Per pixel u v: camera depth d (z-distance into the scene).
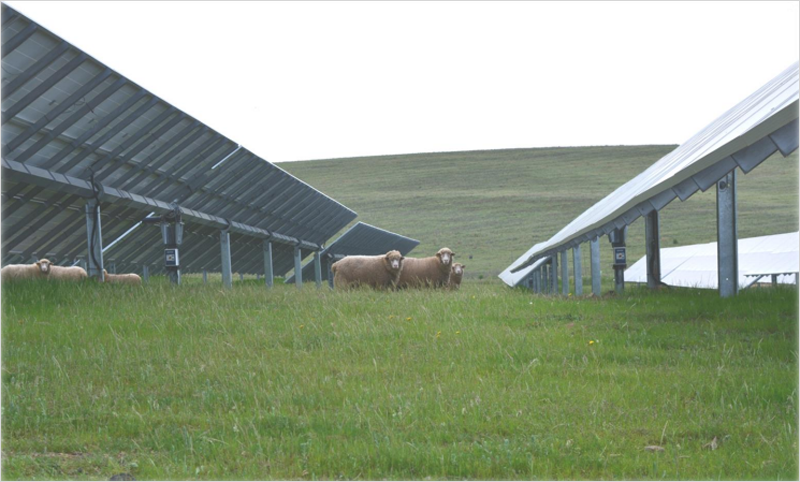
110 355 11.70
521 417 8.15
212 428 7.99
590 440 7.38
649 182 18.78
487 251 90.75
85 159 22.72
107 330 13.92
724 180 18.52
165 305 17.11
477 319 15.39
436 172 159.38
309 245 49.72
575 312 16.25
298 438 7.51
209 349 12.12
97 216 23.00
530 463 6.71
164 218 27.09
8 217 22.48
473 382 9.77
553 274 38.38
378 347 12.32
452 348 12.03
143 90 20.91
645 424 7.91
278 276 58.56
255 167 32.34
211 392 9.34
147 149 25.08
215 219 32.75
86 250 29.86
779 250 31.23
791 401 8.33
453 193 135.75
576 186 136.62
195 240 36.88
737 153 12.93
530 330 13.80
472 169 160.38
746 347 11.47
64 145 21.16
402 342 12.80
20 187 21.23
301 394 9.20
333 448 7.20
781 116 10.45
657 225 29.42
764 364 10.07
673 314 15.28
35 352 11.91
